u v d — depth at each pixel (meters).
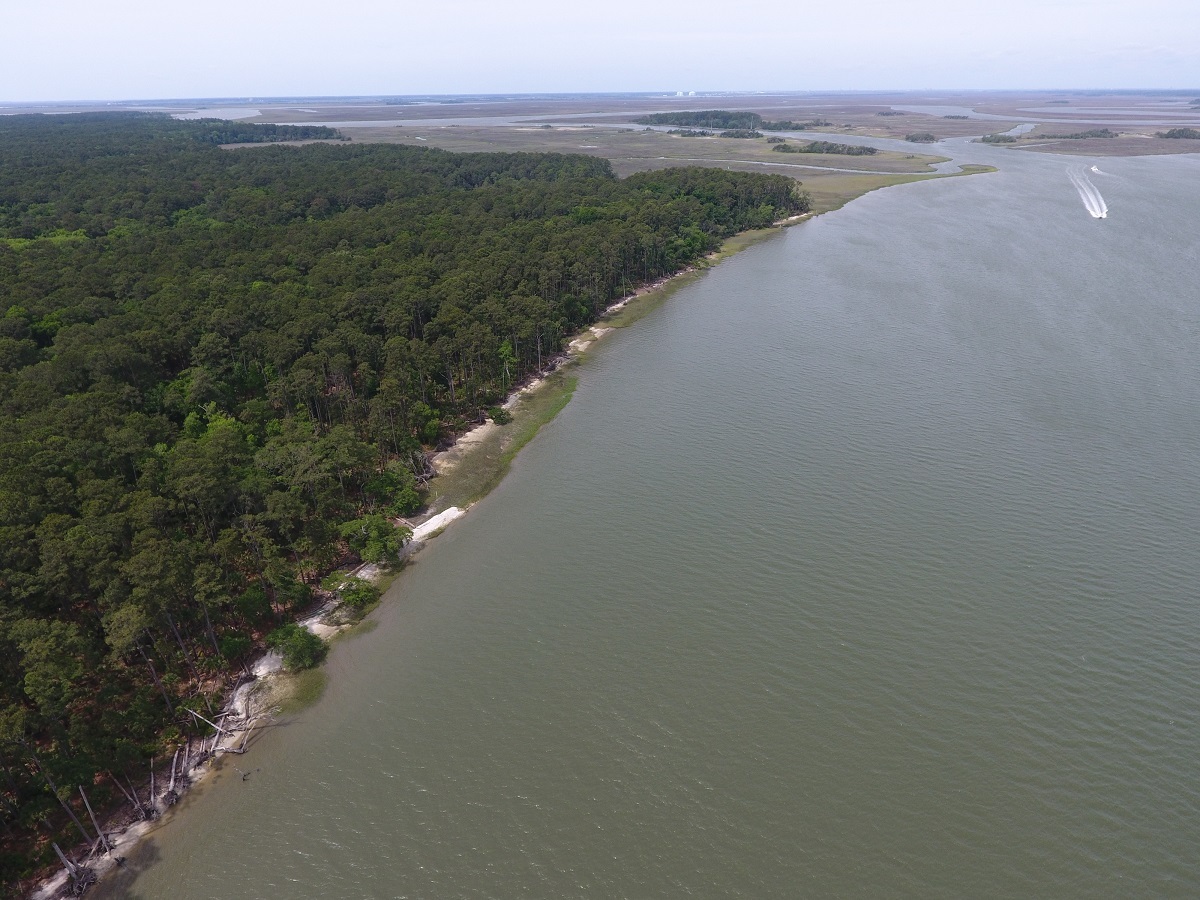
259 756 56.84
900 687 60.59
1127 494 82.50
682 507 84.38
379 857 49.72
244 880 48.62
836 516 81.19
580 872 48.41
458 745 57.25
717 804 52.25
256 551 71.44
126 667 62.47
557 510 85.19
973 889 46.94
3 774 50.53
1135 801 51.59
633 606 70.12
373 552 73.94
